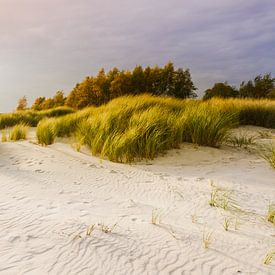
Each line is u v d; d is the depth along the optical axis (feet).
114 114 28.96
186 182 17.22
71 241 9.65
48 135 29.12
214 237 10.43
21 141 31.55
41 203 13.20
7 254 8.84
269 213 12.39
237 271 8.50
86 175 18.35
